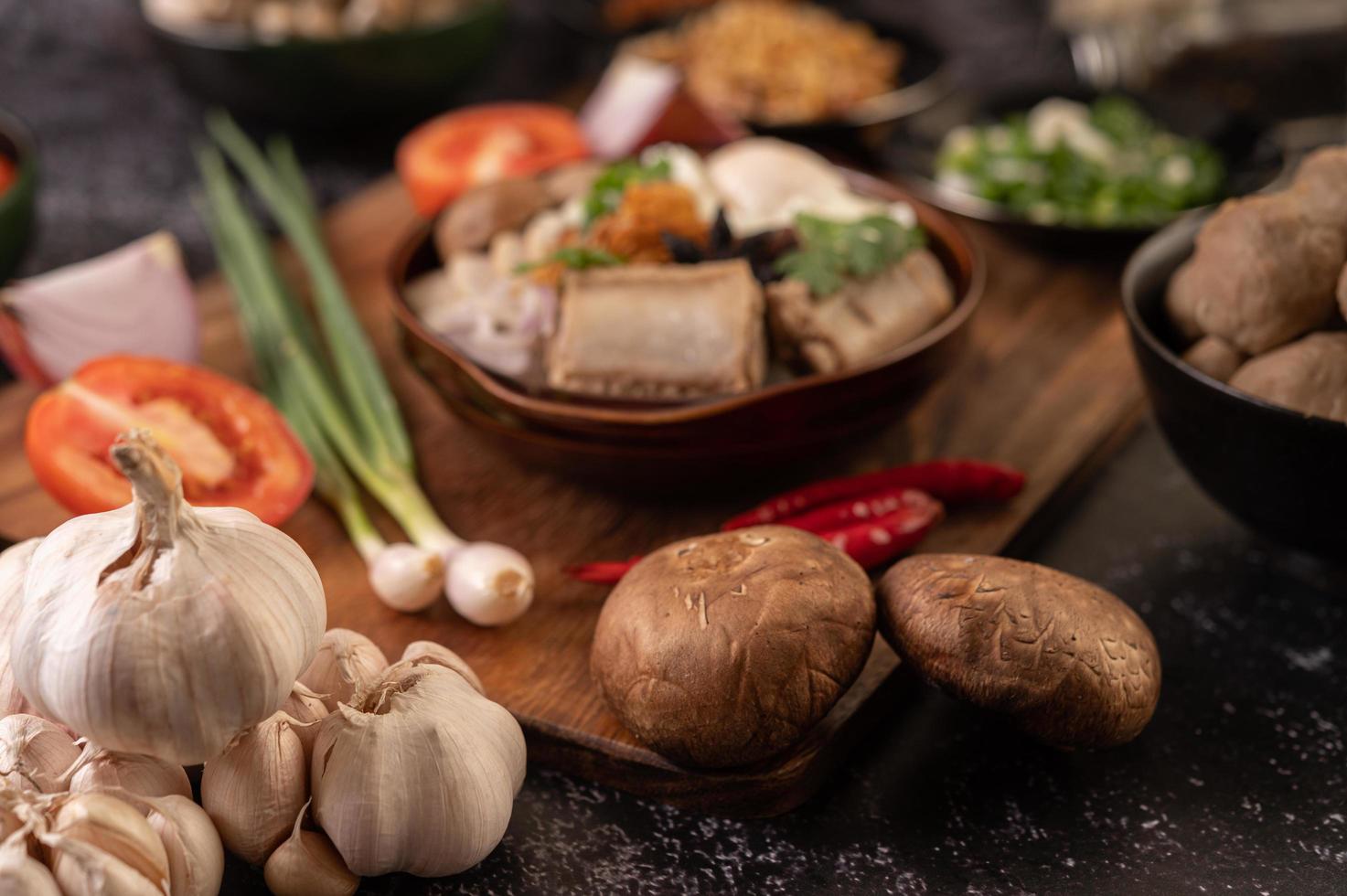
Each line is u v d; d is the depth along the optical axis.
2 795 0.37
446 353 0.49
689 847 0.42
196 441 0.49
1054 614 0.41
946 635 0.41
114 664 0.37
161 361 0.50
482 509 0.52
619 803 0.44
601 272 0.49
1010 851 0.42
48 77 0.87
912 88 0.73
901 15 0.96
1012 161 0.67
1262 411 0.43
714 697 0.40
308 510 0.51
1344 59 0.79
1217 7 0.79
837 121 0.69
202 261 0.68
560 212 0.57
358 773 0.39
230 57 0.70
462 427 0.52
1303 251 0.46
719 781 0.42
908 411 0.51
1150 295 0.49
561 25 0.94
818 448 0.49
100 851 0.36
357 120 0.75
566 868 0.42
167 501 0.37
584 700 0.45
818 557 0.42
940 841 0.42
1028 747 0.45
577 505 0.52
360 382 0.54
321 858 0.40
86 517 0.39
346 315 0.56
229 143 0.67
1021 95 0.74
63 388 0.49
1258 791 0.43
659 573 0.42
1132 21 0.79
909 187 0.66
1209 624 0.48
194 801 0.41
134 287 0.55
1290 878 0.41
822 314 0.49
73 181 0.75
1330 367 0.44
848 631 0.41
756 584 0.41
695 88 0.73
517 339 0.51
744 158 0.58
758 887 0.41
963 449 0.53
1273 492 0.45
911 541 0.48
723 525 0.51
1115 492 0.53
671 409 0.49
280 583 0.38
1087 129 0.69
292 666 0.38
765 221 0.54
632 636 0.41
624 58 0.78
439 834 0.39
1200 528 0.51
